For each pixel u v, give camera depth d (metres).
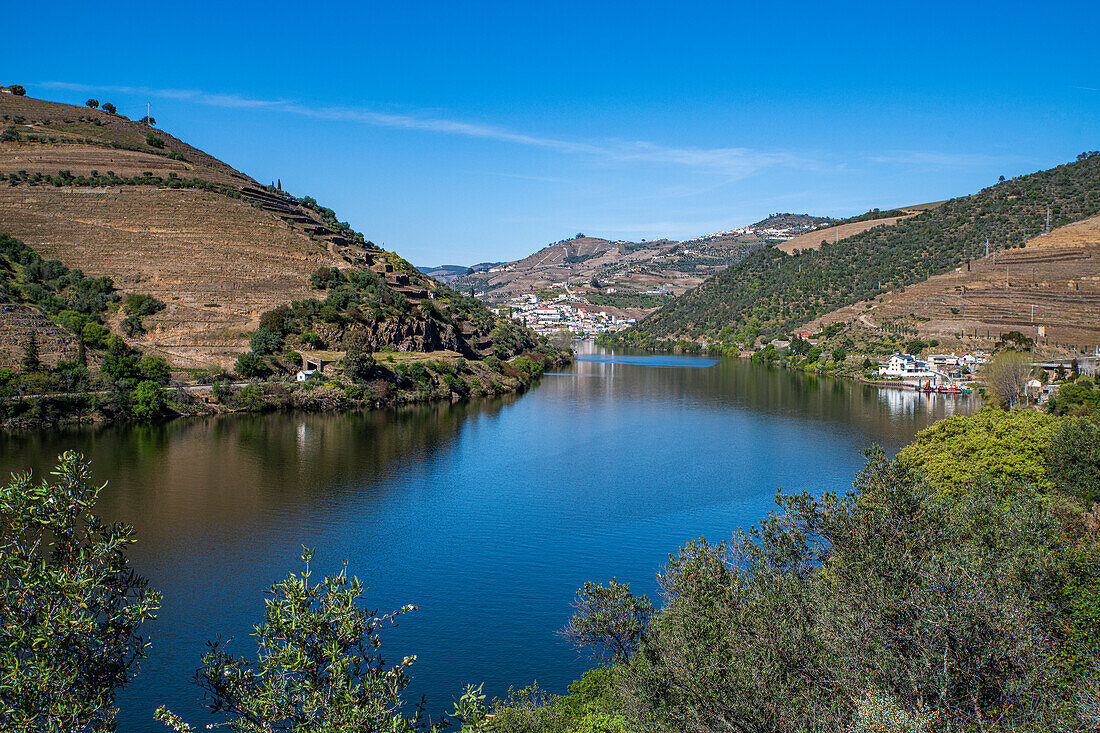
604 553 62.53
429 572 58.41
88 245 161.12
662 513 73.06
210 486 78.62
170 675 43.00
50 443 95.69
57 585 21.19
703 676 24.91
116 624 22.42
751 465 93.50
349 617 22.03
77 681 21.58
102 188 187.25
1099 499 53.16
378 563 59.94
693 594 31.03
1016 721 23.20
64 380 112.88
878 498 32.41
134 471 83.44
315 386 132.62
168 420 114.50
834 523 33.03
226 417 118.81
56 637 20.67
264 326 145.62
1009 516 36.12
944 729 22.39
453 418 127.69
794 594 29.50
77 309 137.00
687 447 104.75
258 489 78.50
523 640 48.22
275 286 163.12
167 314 143.38
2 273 138.38
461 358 170.38
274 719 21.36
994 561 29.95
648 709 27.50
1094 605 29.69
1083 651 28.23
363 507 73.94
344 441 104.31
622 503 76.50
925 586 26.36
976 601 24.88
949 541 31.61
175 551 60.47
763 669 24.64
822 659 25.25
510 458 97.31
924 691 23.23
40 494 22.64
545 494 79.81
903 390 169.75
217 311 148.75
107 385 115.81
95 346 127.25
